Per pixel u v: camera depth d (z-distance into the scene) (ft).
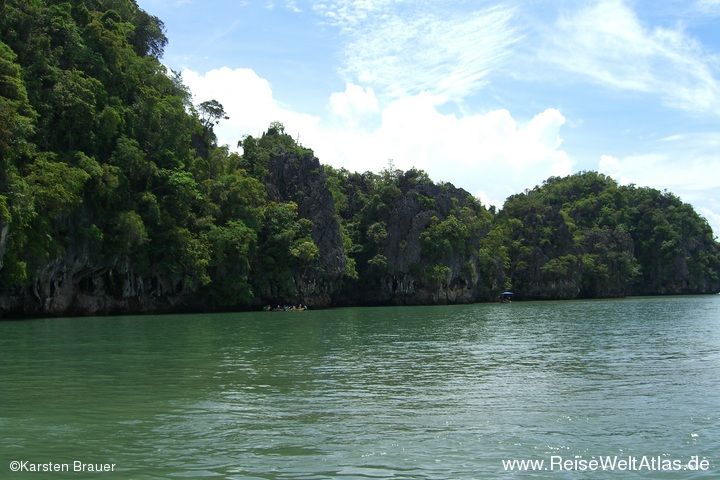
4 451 44.24
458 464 42.19
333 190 418.31
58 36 231.30
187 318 210.59
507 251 475.72
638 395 65.16
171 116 267.39
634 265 540.11
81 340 121.19
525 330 154.61
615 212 597.52
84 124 218.59
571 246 491.31
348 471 40.63
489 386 70.18
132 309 242.37
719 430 50.75
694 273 569.64
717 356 98.58
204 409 57.52
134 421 52.75
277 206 321.93
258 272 299.17
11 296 200.44
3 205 160.04
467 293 396.78
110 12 273.95
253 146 381.40
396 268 382.63
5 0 217.36
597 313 243.81
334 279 346.13
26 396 62.90
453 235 385.29
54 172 189.06
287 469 40.86
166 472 40.16
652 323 180.75
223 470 40.63
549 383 72.18
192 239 253.85
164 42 328.90
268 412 56.39
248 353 101.04
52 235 200.54
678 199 609.83
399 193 403.75
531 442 47.32
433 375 78.13
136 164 238.68
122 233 222.48
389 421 53.31
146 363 87.81
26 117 185.98
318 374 78.43
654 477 40.22
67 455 43.47
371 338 130.82
